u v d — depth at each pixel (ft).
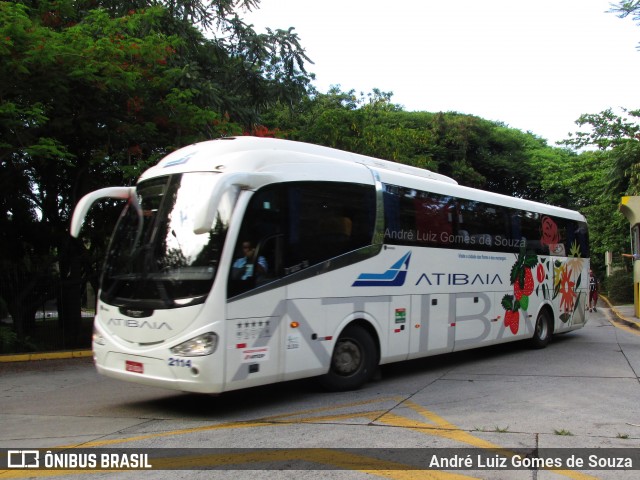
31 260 47.91
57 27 43.55
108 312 23.00
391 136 76.18
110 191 24.61
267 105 61.57
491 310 35.53
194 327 20.52
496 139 129.18
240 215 21.71
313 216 24.61
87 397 26.81
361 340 26.78
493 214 36.50
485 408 22.94
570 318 45.52
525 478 15.08
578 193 108.68
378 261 27.45
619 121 88.84
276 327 22.58
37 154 35.96
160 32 49.01
